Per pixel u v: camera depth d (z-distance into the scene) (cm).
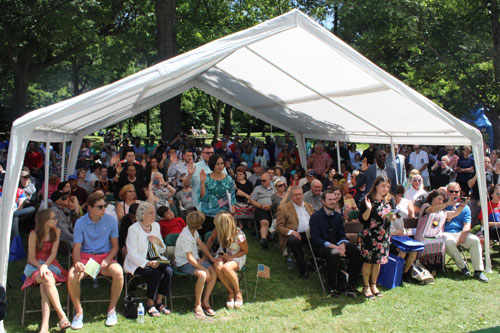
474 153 605
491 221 690
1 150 1294
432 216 610
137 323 446
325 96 774
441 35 1491
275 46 586
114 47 2241
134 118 3906
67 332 423
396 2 1453
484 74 1553
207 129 5319
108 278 467
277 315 475
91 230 474
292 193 647
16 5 1669
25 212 680
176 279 583
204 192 568
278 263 655
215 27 1741
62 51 2214
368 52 1758
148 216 484
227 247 513
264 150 1427
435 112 571
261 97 963
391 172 713
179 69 477
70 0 1770
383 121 793
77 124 779
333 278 534
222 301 515
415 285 572
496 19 1466
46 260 461
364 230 527
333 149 1391
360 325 451
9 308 479
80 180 824
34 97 3859
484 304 507
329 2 1588
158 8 1404
